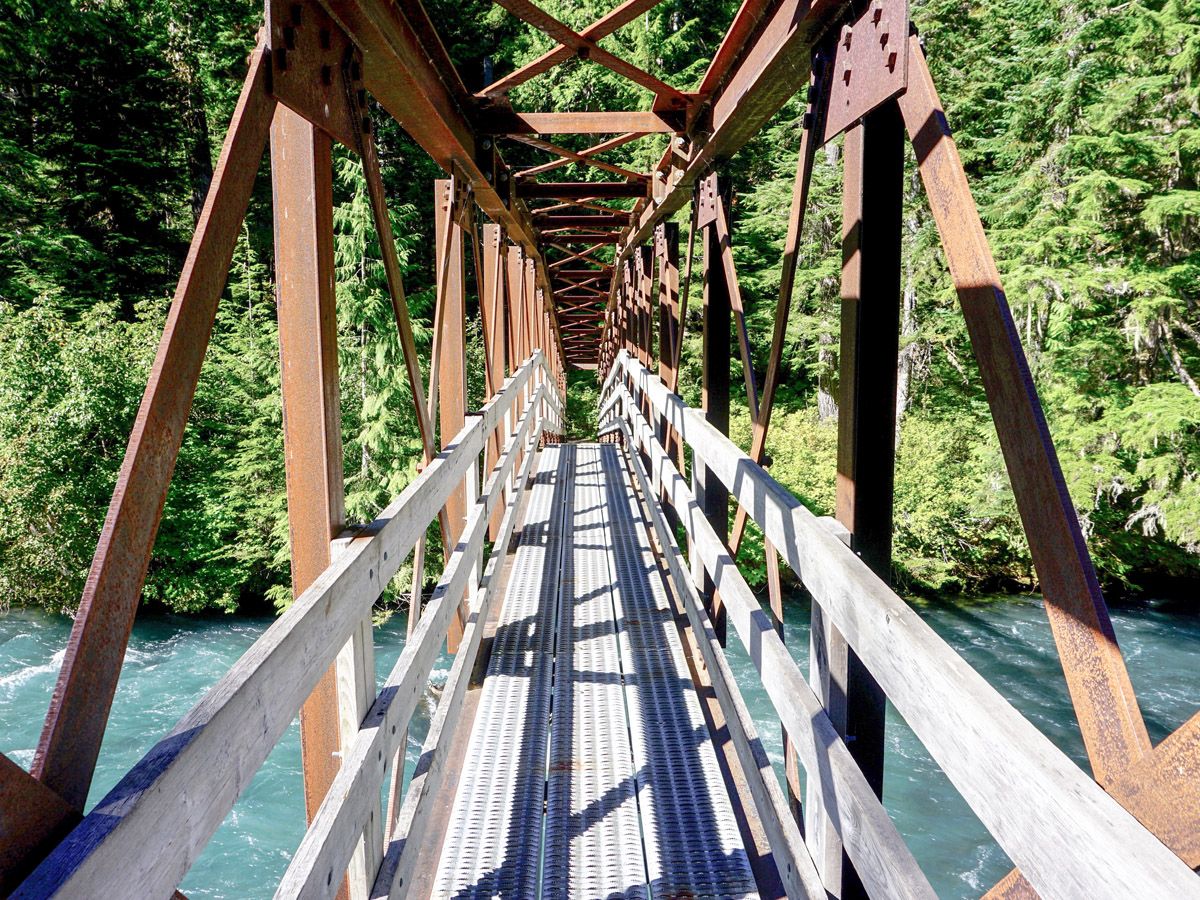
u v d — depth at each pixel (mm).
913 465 17812
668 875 2180
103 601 991
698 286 23422
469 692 3365
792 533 1864
